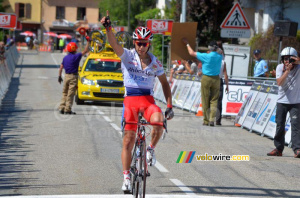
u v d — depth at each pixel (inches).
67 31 7130.9
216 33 2684.5
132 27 5354.3
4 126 1200.2
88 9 7140.8
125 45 1749.5
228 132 1230.3
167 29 2391.7
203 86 1306.6
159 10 4188.0
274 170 826.2
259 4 2795.3
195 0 2625.5
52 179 711.7
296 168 848.3
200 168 816.9
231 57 1636.3
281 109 941.2
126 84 630.5
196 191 668.1
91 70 1770.4
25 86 2386.8
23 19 6983.3
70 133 1112.8
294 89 926.4
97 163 820.6
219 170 808.3
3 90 1983.3
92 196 622.5
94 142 1010.7
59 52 6461.6
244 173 795.4
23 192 639.8
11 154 881.5
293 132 944.3
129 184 621.0
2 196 617.9
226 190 681.0
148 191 658.2
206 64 1294.3
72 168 781.9
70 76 1439.5
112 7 5364.2
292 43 2197.3
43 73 3299.7
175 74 1925.4
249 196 654.5
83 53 1471.5
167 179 732.0
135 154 624.7
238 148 1013.2
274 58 2151.8
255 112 1270.9
